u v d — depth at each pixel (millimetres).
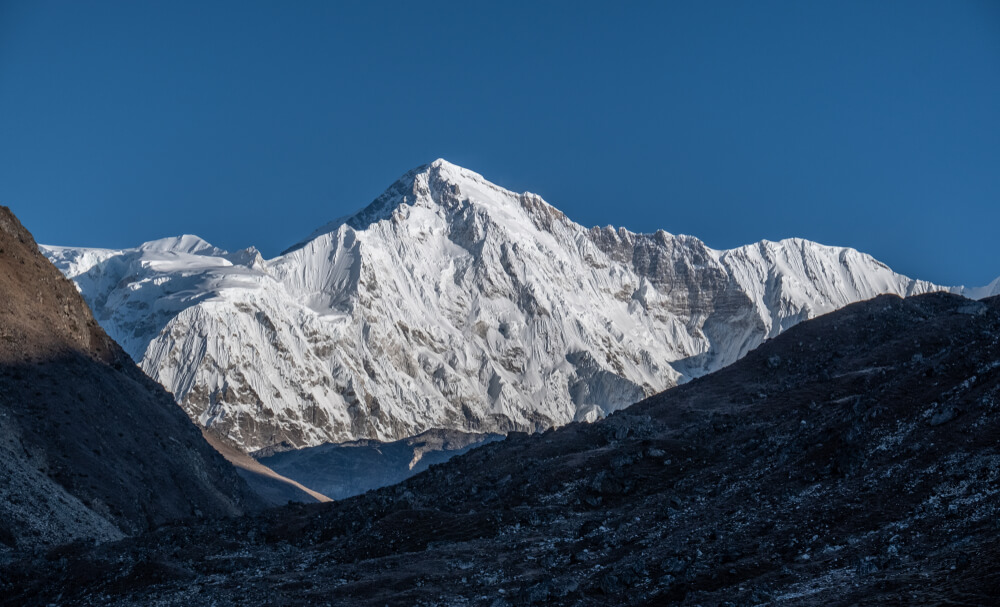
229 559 108438
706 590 77938
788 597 70125
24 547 111875
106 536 126688
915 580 65250
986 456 81562
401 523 113938
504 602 83062
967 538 69812
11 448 131000
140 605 91500
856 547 76938
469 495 127812
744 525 90562
